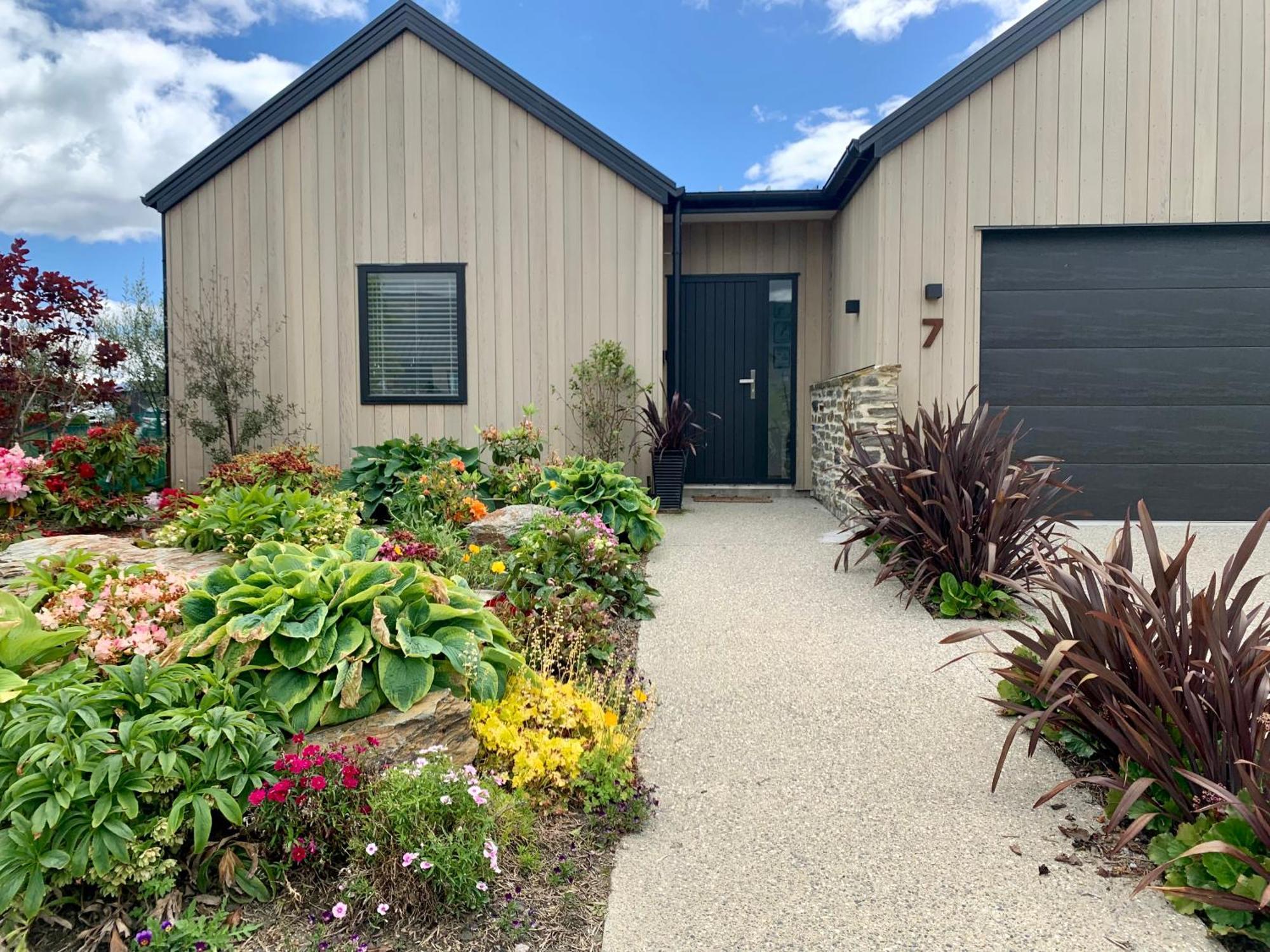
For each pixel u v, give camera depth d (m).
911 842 2.32
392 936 1.87
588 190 7.29
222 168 7.34
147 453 6.10
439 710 2.47
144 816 1.92
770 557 5.61
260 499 4.32
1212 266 6.41
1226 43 6.20
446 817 2.06
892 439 5.11
